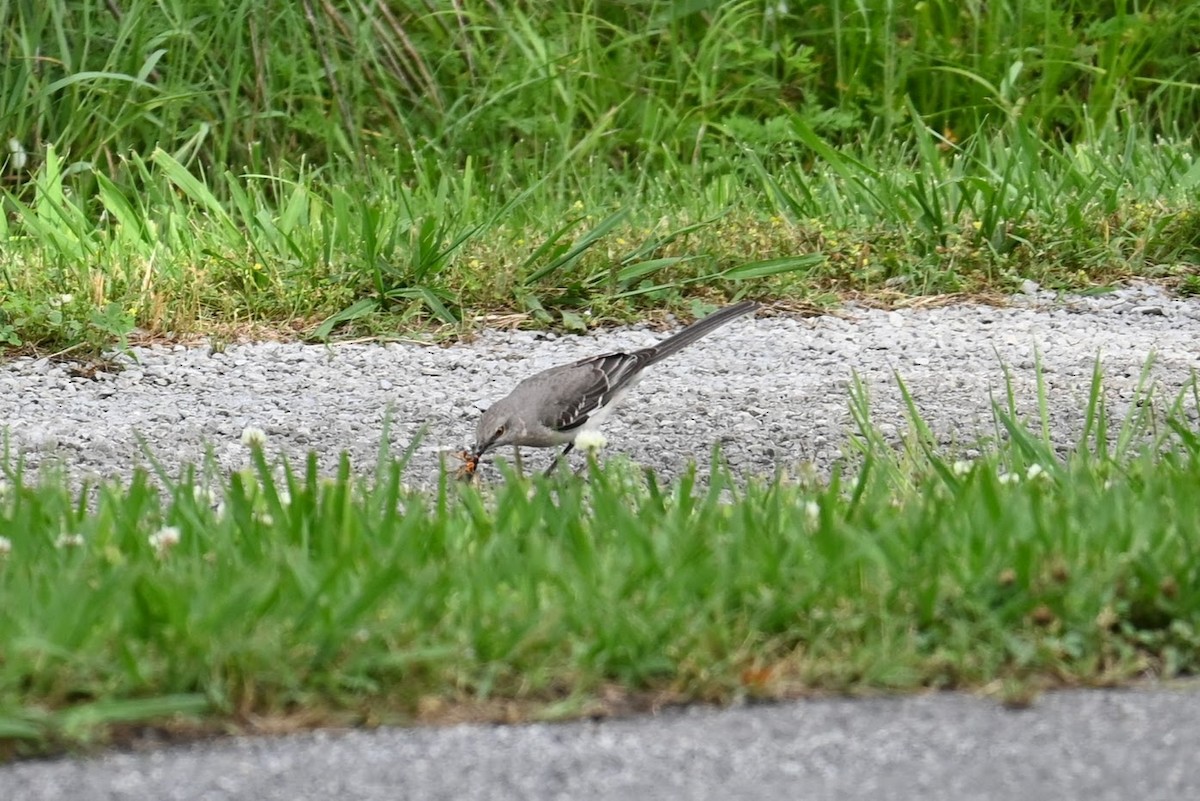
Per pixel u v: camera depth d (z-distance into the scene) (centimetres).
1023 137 1794
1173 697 617
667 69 2017
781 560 716
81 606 646
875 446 1040
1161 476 861
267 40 1856
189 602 653
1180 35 2078
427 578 682
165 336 1383
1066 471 915
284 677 605
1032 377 1262
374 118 1927
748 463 1077
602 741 576
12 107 1762
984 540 732
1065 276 1548
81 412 1189
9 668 589
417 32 2003
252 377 1283
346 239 1557
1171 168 1780
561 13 2012
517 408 1071
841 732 582
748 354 1348
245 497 829
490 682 615
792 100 2038
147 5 1812
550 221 1656
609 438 1134
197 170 1856
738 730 585
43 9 1789
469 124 1903
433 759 560
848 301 1515
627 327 1447
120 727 583
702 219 1641
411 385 1270
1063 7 2117
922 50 2033
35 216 1592
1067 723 589
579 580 693
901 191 1675
